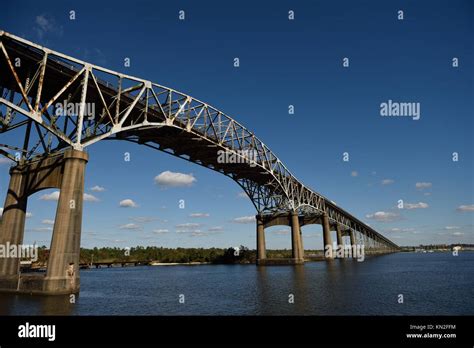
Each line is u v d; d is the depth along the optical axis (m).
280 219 87.69
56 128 31.73
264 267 82.12
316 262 99.19
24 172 35.00
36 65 32.94
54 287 27.61
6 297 26.80
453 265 87.06
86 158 31.20
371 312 22.73
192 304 27.36
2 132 34.41
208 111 57.81
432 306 25.02
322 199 108.75
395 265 87.19
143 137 52.09
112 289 40.16
